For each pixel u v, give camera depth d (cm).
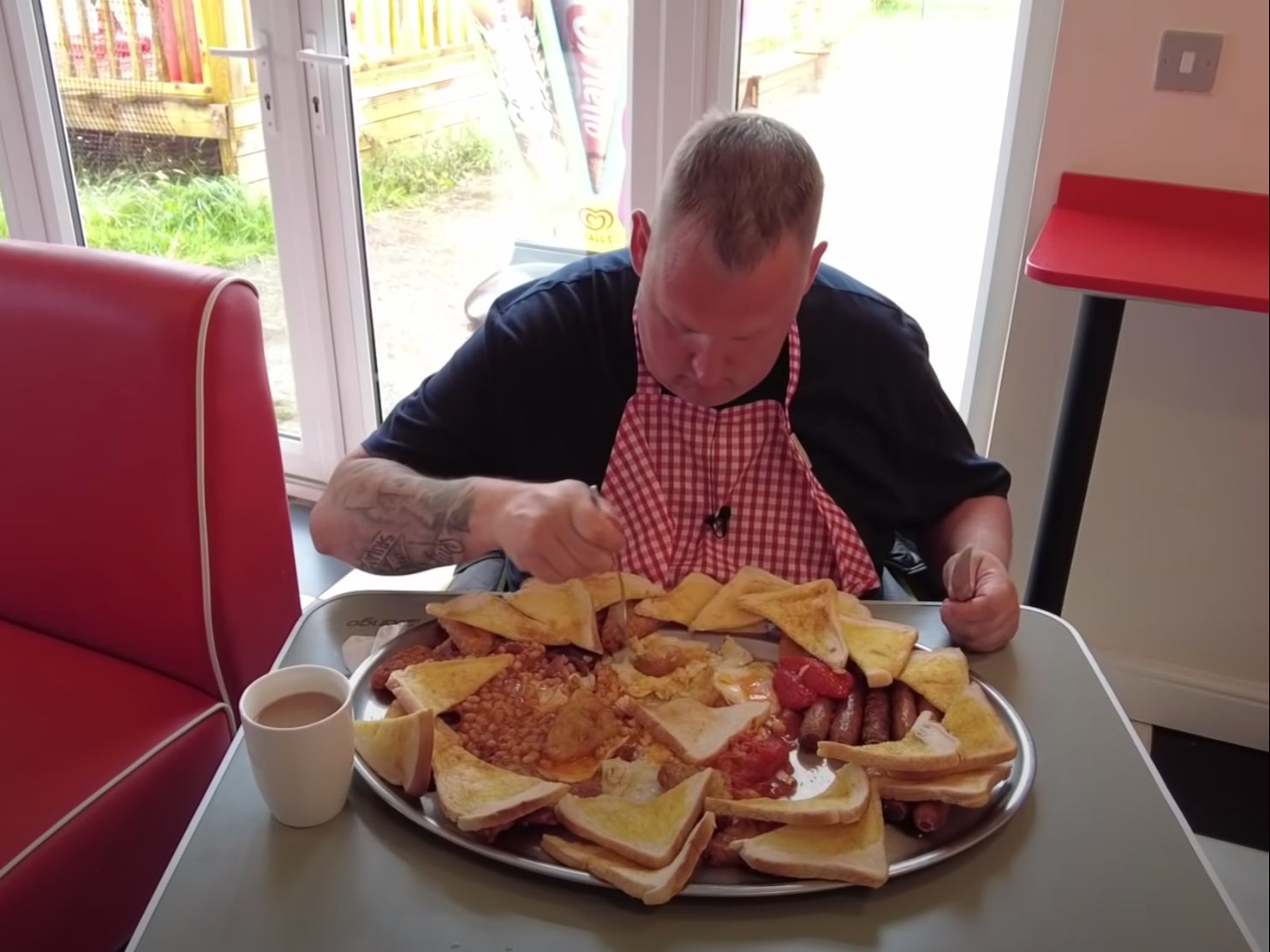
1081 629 189
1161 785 78
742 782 75
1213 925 67
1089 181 155
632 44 184
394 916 65
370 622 95
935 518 119
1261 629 178
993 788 75
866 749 74
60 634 130
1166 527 176
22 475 125
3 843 98
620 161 202
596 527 92
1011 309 174
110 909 107
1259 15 142
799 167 93
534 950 63
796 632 90
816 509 110
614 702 84
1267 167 148
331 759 70
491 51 200
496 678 85
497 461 118
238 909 65
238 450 121
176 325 117
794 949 64
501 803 69
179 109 223
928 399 119
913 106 176
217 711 121
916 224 184
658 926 65
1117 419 171
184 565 120
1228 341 161
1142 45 148
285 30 206
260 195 226
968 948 64
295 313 232
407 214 220
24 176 239
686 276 92
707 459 110
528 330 115
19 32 224
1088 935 66
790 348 111
